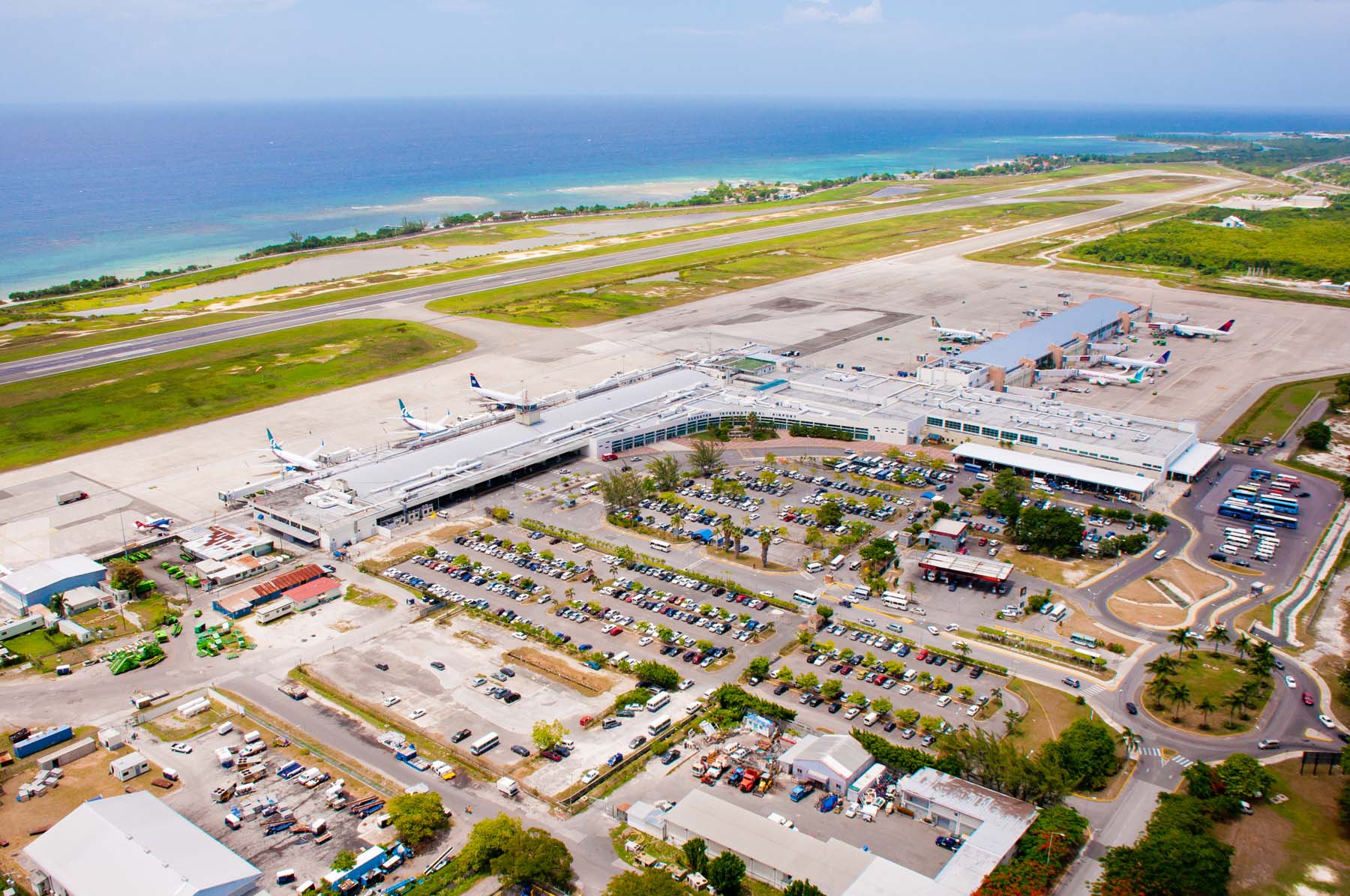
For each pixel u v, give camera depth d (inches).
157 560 7160.4
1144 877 3855.8
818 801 4557.1
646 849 4210.1
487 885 4025.6
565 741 4970.5
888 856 4170.8
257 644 5974.4
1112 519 7780.5
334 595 6565.0
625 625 6161.4
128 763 4719.5
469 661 5762.8
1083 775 4557.1
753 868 4030.5
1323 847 4229.8
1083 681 5526.6
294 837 4286.4
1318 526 7652.6
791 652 5846.5
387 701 5319.9
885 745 4744.1
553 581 6771.7
